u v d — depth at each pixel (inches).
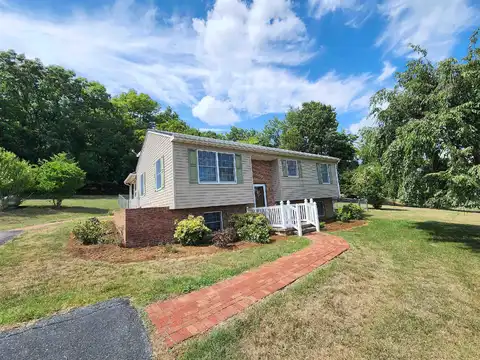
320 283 183.8
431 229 427.2
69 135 1369.3
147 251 294.0
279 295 163.5
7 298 166.6
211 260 251.9
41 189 767.1
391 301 157.9
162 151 416.2
